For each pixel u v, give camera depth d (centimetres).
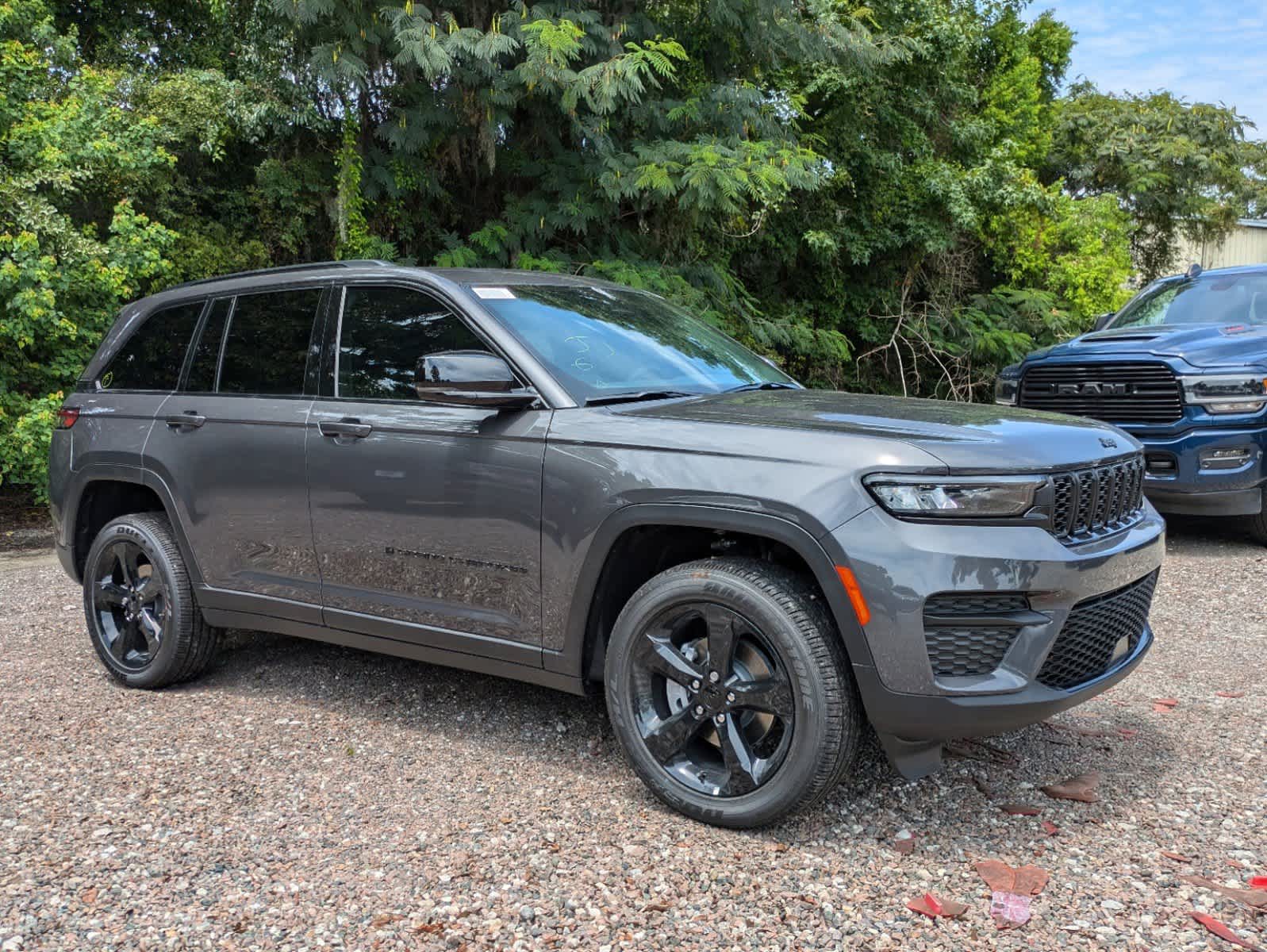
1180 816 308
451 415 354
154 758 366
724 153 1141
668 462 307
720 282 1330
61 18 1353
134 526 448
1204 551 701
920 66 1709
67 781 346
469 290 373
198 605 438
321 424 385
